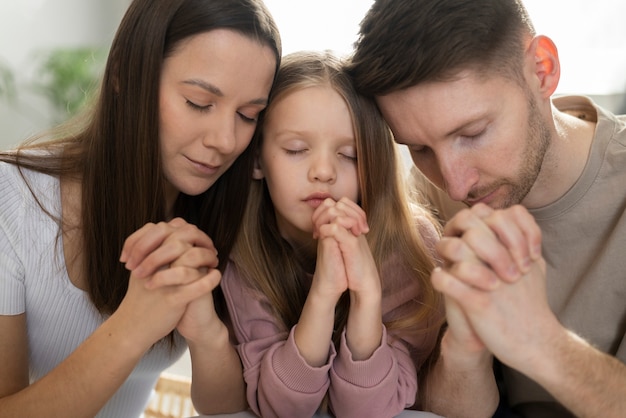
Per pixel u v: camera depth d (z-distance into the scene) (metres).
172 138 0.93
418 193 1.33
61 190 1.01
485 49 0.91
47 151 1.05
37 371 1.09
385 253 1.11
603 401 0.77
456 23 0.90
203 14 0.88
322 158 1.02
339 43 2.64
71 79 3.17
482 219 0.73
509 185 0.99
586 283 1.09
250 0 0.91
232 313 1.11
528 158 0.98
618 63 2.17
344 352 0.96
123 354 0.84
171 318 0.84
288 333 1.06
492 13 0.92
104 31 3.71
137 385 1.17
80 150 1.03
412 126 0.96
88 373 0.85
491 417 1.08
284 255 1.14
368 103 1.04
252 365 1.02
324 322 0.96
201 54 0.88
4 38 3.22
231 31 0.88
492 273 0.71
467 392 1.02
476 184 0.98
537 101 1.00
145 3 0.91
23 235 0.98
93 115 1.02
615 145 1.09
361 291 0.94
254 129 0.98
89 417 0.87
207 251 0.84
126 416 1.20
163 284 0.80
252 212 1.13
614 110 2.14
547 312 0.75
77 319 1.04
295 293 1.14
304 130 1.01
